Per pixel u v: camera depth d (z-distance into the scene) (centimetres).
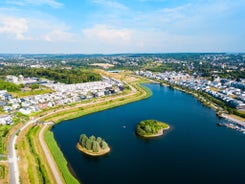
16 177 19888
